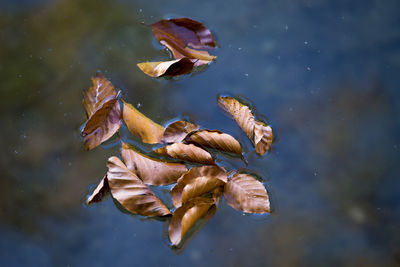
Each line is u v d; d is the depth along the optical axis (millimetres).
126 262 1420
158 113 1487
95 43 1535
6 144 1479
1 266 1420
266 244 1419
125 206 1424
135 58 1521
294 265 1409
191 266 1415
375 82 1493
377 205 1431
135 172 1440
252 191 1431
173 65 1501
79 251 1426
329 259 1410
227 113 1482
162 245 1423
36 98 1504
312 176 1448
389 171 1444
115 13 1557
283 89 1499
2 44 1540
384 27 1525
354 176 1445
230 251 1418
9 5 1567
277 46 1525
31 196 1452
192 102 1494
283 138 1470
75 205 1444
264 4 1557
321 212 1430
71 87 1509
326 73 1505
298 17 1544
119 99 1492
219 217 1431
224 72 1511
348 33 1526
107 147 1469
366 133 1467
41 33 1548
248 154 1463
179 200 1431
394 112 1475
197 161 1445
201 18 1548
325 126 1475
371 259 1407
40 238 1432
